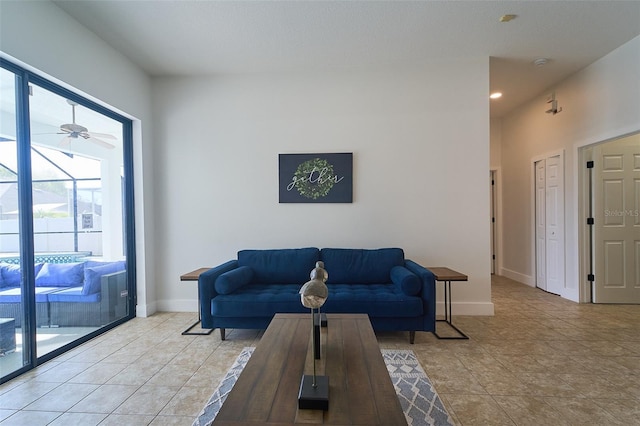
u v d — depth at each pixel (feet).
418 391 6.07
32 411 5.56
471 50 10.07
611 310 11.12
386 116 11.05
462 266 10.85
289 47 9.74
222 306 8.46
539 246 14.40
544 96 13.74
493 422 5.17
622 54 9.92
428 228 10.96
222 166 11.47
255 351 4.92
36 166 7.56
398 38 9.30
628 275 11.91
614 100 10.25
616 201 11.93
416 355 7.66
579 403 5.69
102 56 9.16
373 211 11.10
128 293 10.68
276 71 11.29
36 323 7.38
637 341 8.42
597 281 11.98
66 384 6.48
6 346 6.79
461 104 10.82
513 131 16.21
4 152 6.91
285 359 4.64
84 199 9.02
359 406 3.49
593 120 11.10
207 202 11.50
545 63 11.02
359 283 10.04
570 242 12.52
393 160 11.04
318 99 11.24
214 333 9.32
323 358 4.66
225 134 11.46
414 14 8.18
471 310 10.75
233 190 11.45
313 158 11.19
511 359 7.42
